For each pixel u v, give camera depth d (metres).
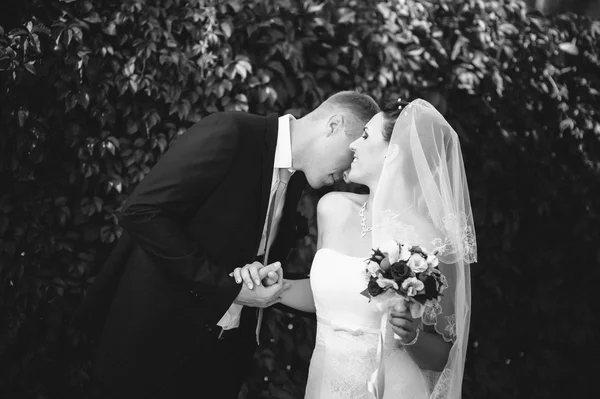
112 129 3.28
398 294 2.23
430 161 2.46
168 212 2.54
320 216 2.76
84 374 3.33
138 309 2.67
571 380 4.36
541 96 4.15
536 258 4.21
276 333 3.56
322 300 2.56
